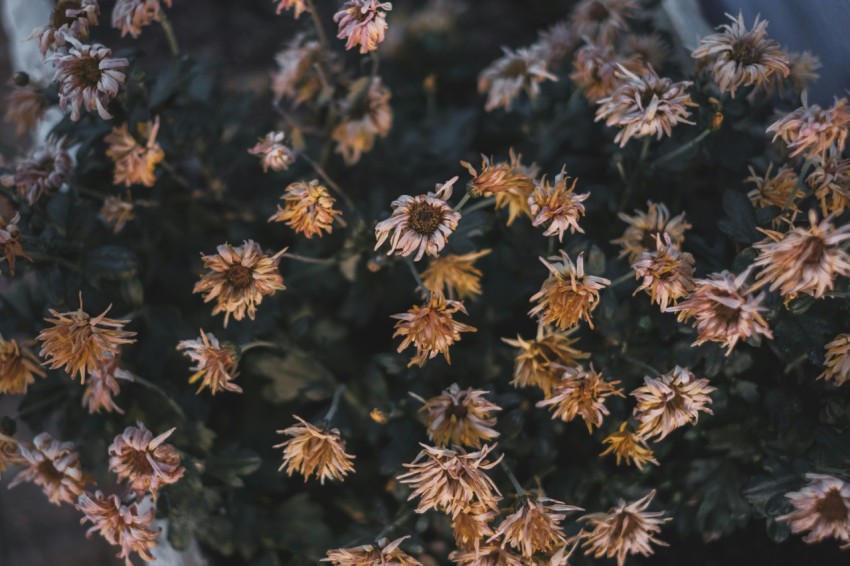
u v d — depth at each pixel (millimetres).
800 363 622
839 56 669
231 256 579
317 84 729
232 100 778
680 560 704
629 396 641
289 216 589
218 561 713
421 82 887
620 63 638
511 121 758
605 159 726
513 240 682
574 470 652
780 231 589
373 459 728
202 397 726
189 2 1000
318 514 709
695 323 564
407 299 749
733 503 643
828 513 554
